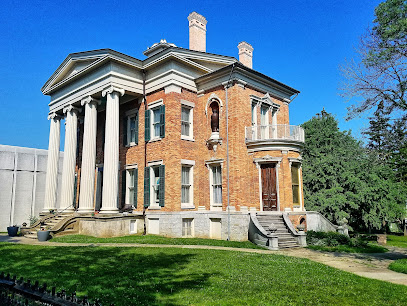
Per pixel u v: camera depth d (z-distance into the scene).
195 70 23.00
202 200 21.61
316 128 31.59
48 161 27.05
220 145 21.19
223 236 19.83
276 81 23.89
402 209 28.16
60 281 8.78
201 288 8.31
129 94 23.00
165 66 21.81
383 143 15.78
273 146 20.84
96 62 22.11
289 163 21.12
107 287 8.29
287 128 22.73
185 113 22.23
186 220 20.86
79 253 13.43
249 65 30.62
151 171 22.02
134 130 24.44
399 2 14.19
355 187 27.38
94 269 10.33
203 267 10.95
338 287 8.88
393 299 7.91
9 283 5.06
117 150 21.17
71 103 25.05
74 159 24.92
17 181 27.58
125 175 24.06
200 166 22.11
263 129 23.16
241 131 20.64
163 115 21.33
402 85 14.82
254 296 7.76
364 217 28.62
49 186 26.48
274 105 24.41
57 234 19.83
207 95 22.47
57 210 26.14
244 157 20.58
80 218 21.09
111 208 20.34
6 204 26.69
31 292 4.72
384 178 28.00
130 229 20.86
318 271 10.84
